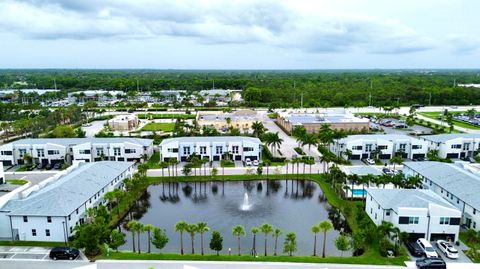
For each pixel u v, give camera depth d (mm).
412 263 63781
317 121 182250
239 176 115875
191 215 89000
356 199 96812
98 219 71688
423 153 137625
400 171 108500
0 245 71062
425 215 71438
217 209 92875
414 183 90625
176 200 99375
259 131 162375
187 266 62875
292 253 70250
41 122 183375
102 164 103125
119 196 86750
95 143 132000
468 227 77438
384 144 136125
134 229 68062
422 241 68375
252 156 134875
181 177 115250
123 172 104062
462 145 136750
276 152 144375
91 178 91000
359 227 75688
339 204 93750
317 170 122375
